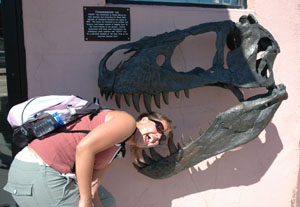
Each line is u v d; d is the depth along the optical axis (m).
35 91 1.49
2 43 1.44
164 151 1.71
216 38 1.62
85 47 1.53
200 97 1.75
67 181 1.11
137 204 1.73
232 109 1.53
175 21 1.67
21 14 1.43
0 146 1.53
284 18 1.86
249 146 1.90
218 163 1.85
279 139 1.96
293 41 1.89
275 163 1.97
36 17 1.45
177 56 1.68
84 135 1.09
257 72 1.58
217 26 1.56
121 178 1.67
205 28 1.54
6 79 1.46
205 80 1.52
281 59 1.88
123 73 1.41
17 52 1.44
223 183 1.88
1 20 1.41
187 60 1.70
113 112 1.12
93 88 1.56
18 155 1.15
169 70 1.48
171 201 1.79
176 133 1.73
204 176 1.84
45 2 1.46
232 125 1.53
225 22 1.59
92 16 1.53
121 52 1.57
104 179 1.64
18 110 1.12
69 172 1.11
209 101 1.78
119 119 1.07
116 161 1.65
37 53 1.47
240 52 1.58
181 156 1.54
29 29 1.45
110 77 1.42
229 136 1.54
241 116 1.53
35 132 1.08
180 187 1.80
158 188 1.76
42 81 1.49
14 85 1.46
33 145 1.11
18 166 1.12
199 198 1.85
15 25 1.42
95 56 1.55
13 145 1.51
